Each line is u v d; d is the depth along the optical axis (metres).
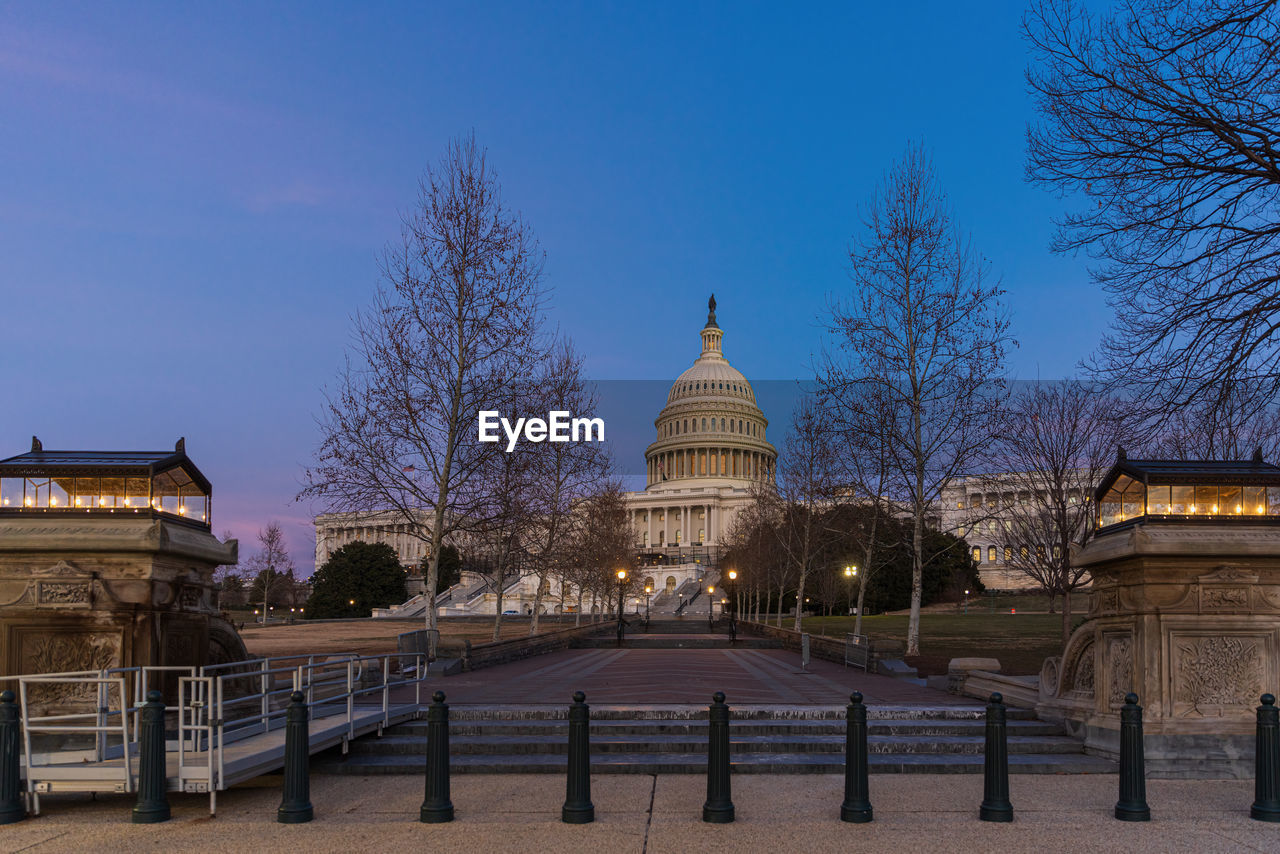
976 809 11.27
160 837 9.99
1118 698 14.20
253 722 12.63
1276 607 13.54
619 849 9.48
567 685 23.77
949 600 98.62
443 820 10.67
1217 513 14.02
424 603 118.56
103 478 13.49
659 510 186.00
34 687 12.92
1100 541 14.84
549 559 48.34
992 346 34.12
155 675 13.16
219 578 147.00
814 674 28.77
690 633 74.38
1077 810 11.20
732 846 9.58
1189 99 16.88
